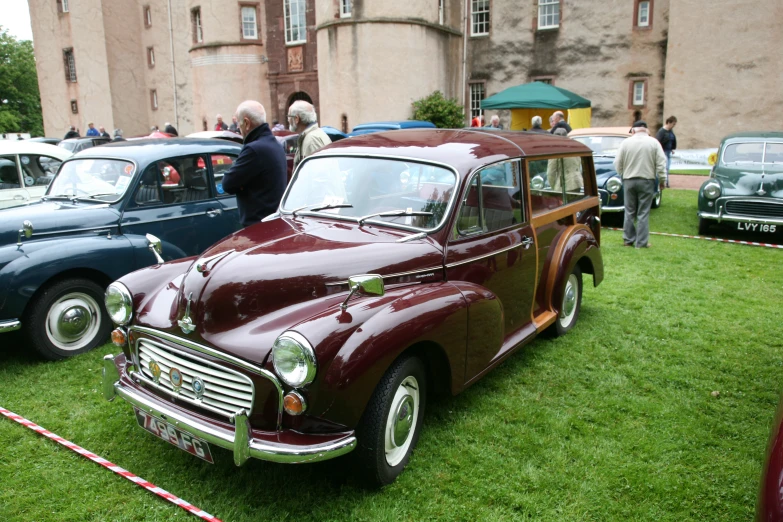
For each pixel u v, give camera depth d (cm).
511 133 461
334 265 307
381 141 409
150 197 534
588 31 2094
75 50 3350
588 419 370
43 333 455
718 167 938
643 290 639
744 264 746
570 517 281
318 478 309
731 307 583
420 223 350
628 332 520
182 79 3091
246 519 278
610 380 424
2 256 437
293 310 289
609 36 2058
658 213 1115
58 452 336
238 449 254
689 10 1802
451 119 2055
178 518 278
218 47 2506
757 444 341
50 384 424
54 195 551
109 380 316
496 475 311
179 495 297
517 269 409
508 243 395
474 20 2319
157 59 3297
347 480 306
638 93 2052
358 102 2055
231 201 596
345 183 387
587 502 291
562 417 370
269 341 267
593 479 308
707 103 1811
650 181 817
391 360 275
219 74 2528
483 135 428
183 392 291
